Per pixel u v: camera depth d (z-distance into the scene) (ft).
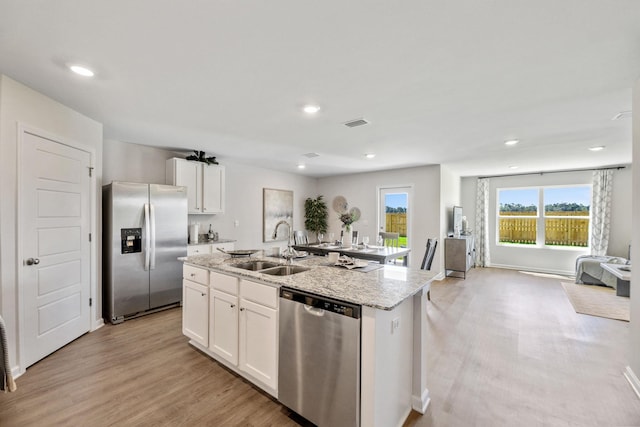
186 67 6.42
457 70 6.43
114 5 4.47
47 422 5.78
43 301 8.21
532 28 4.95
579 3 4.33
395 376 5.68
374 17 4.72
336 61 6.13
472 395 6.84
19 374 7.39
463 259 18.75
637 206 6.77
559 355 8.75
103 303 11.41
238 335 7.39
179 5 4.46
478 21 4.79
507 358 8.57
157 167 14.34
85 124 9.66
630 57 5.80
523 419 6.03
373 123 10.12
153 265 11.93
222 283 7.87
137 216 11.60
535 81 6.91
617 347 9.29
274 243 21.34
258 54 5.88
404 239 20.31
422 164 18.57
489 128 10.57
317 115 9.37
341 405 5.28
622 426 5.81
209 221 17.21
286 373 6.15
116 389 6.91
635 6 4.37
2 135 7.00
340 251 14.40
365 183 22.16
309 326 5.76
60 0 4.35
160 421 5.88
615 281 16.06
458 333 10.36
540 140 12.18
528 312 12.57
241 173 19.10
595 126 10.22
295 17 4.74
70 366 7.89
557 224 21.31
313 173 22.93
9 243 7.23
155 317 11.72
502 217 23.38
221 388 7.02
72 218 9.24
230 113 9.27
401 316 5.96
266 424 5.86
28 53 5.89
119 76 6.86
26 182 7.63
